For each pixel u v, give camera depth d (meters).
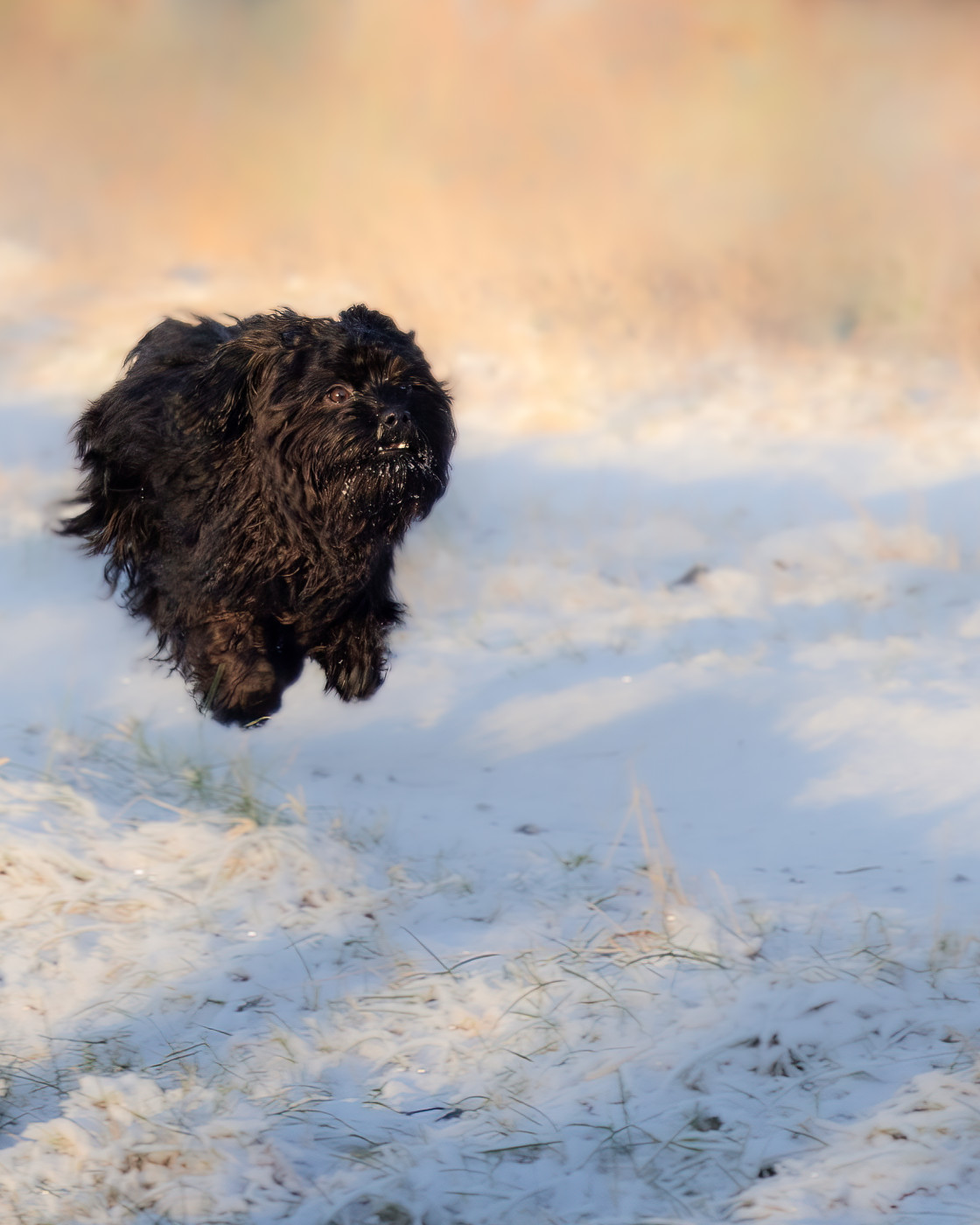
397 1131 6.21
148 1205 5.71
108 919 7.80
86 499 11.34
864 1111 6.16
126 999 7.15
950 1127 5.87
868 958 7.32
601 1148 6.06
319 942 7.73
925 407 24.14
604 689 12.46
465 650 13.61
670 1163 5.96
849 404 24.42
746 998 6.95
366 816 9.59
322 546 9.66
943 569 15.95
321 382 9.28
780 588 15.59
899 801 10.05
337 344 9.32
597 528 18.17
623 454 21.97
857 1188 5.62
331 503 9.41
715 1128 6.18
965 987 7.06
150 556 10.62
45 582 15.05
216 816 8.98
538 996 7.15
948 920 7.94
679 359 27.14
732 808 10.14
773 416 23.84
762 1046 6.62
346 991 7.30
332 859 8.53
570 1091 6.48
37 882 7.97
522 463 21.56
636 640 13.81
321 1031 6.93
